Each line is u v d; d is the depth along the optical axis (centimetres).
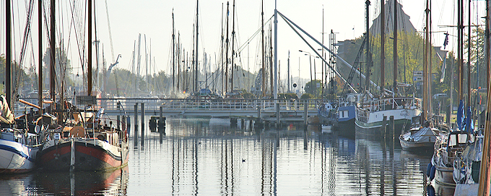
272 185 2734
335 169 3288
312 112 7538
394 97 5484
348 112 6266
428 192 2505
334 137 5659
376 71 9744
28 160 2925
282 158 3834
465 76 6091
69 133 3186
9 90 3088
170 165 3450
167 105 7506
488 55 2689
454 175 2473
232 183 2788
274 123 7212
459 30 4097
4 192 2466
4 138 2872
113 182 2773
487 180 1391
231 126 7425
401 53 9650
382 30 5794
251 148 4525
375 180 2888
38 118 3366
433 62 8650
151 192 2522
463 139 2783
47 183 2692
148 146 4691
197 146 4688
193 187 2664
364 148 4541
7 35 3109
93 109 3450
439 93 7694
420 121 5009
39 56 3625
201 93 8875
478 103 3441
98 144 3003
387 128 5391
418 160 3719
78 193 2469
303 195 2477
